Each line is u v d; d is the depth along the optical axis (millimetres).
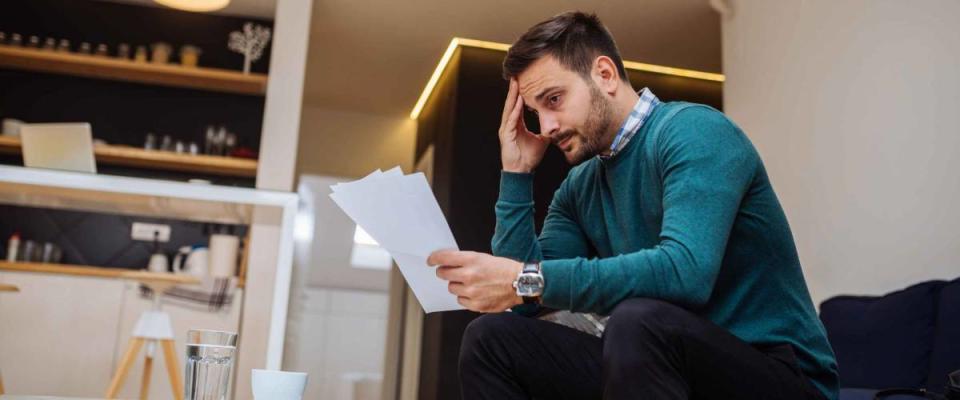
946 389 1496
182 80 4738
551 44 1343
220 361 1207
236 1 4754
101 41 4824
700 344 1102
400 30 4855
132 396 3586
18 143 4402
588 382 1301
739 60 4047
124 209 3225
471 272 1173
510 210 1478
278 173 4328
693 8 4422
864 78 3092
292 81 4426
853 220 3088
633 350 1077
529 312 1443
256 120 4906
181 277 3521
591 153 1367
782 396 1147
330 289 7648
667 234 1140
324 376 7469
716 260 1111
